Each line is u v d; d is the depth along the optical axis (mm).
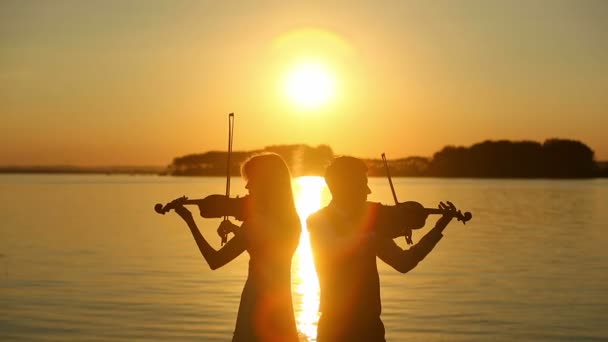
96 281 19203
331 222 6281
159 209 6469
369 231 6199
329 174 6340
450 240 31047
